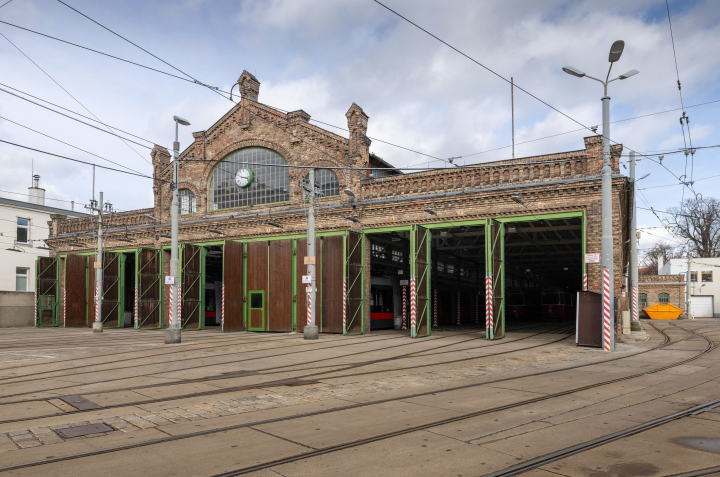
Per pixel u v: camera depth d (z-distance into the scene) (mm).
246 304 28984
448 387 10430
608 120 18062
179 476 5340
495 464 5664
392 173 32281
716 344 19422
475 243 33969
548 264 42625
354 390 10133
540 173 22719
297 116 29531
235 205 31594
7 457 6004
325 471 5480
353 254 26203
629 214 30703
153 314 32312
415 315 23875
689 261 55750
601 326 18406
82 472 5484
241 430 7133
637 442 6516
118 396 9641
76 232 38188
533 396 9383
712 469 5496
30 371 13148
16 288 46406
